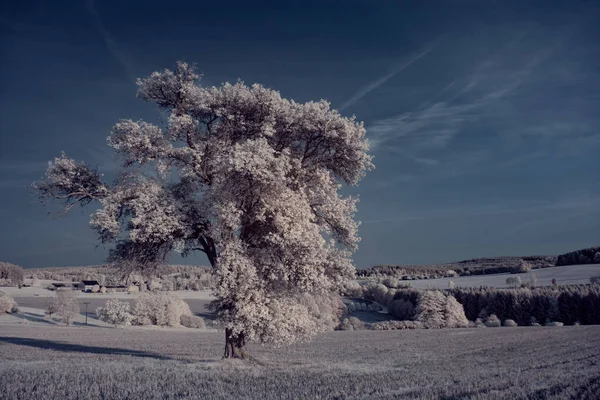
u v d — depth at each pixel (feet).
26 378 54.95
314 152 83.71
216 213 73.41
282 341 76.28
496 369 82.07
